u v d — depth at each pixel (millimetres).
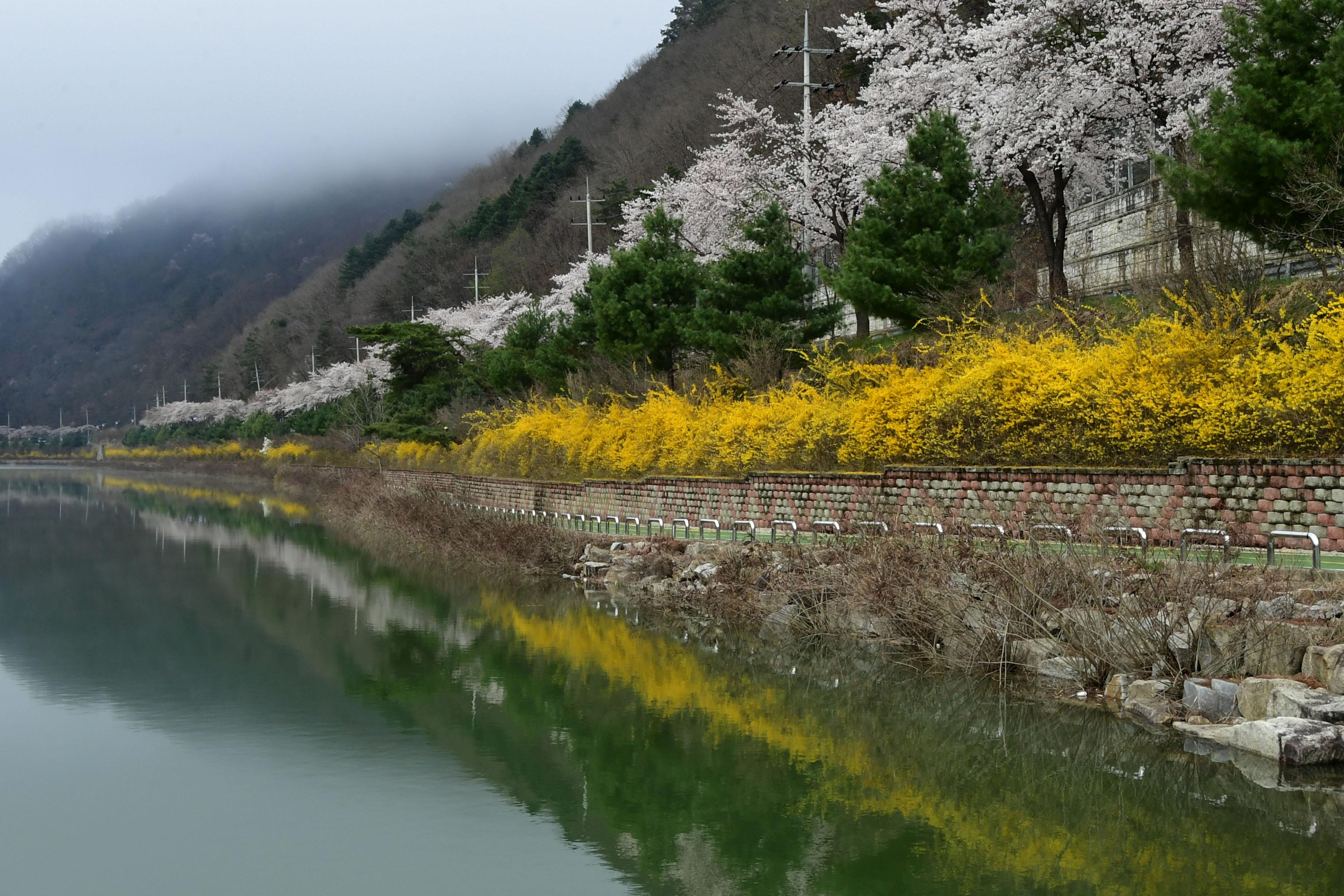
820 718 13828
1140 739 11625
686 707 14695
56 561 34688
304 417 104312
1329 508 13180
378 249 150625
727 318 31109
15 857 9820
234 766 12422
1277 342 15023
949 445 19922
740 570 21172
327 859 9656
